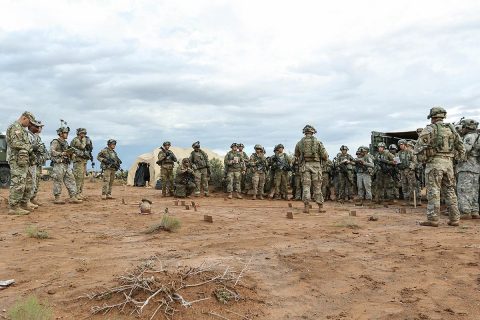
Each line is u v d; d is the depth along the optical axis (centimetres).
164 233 745
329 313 373
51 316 347
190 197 1723
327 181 1758
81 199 1365
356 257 568
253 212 1152
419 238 713
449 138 875
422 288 436
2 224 843
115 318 343
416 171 1502
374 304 393
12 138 984
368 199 1576
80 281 439
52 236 710
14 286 430
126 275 438
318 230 803
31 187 1067
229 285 416
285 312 371
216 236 720
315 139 1170
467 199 1020
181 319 341
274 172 1773
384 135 2016
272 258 551
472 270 496
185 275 422
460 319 357
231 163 1738
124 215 986
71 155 1278
